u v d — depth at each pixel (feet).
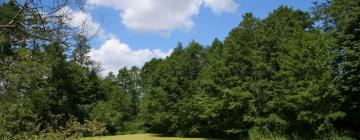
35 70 28.84
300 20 164.35
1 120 30.30
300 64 125.59
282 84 138.31
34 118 38.04
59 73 133.80
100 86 239.09
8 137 32.14
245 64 166.09
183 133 215.92
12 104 30.14
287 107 130.72
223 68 169.48
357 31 116.88
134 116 284.20
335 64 125.70
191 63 225.76
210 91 181.78
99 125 46.29
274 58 153.38
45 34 22.22
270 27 163.84
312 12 165.89
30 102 32.50
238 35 170.40
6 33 22.72
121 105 278.46
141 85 352.49
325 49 123.03
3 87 28.71
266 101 153.58
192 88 217.36
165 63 237.66
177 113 224.53
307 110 122.42
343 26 121.80
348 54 113.29
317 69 123.13
